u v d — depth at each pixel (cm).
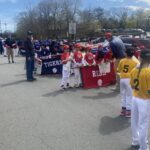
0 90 1380
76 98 1201
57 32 9625
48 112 1002
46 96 1241
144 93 647
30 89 1393
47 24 9775
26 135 794
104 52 1438
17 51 3500
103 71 1444
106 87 1422
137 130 693
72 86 1441
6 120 923
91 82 1424
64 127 852
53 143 737
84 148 705
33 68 1645
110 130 825
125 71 922
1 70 2092
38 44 2269
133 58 928
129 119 920
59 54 1928
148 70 637
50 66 1847
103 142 740
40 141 751
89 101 1149
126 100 938
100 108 1047
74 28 3591
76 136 782
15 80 1658
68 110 1023
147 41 2614
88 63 1420
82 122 895
